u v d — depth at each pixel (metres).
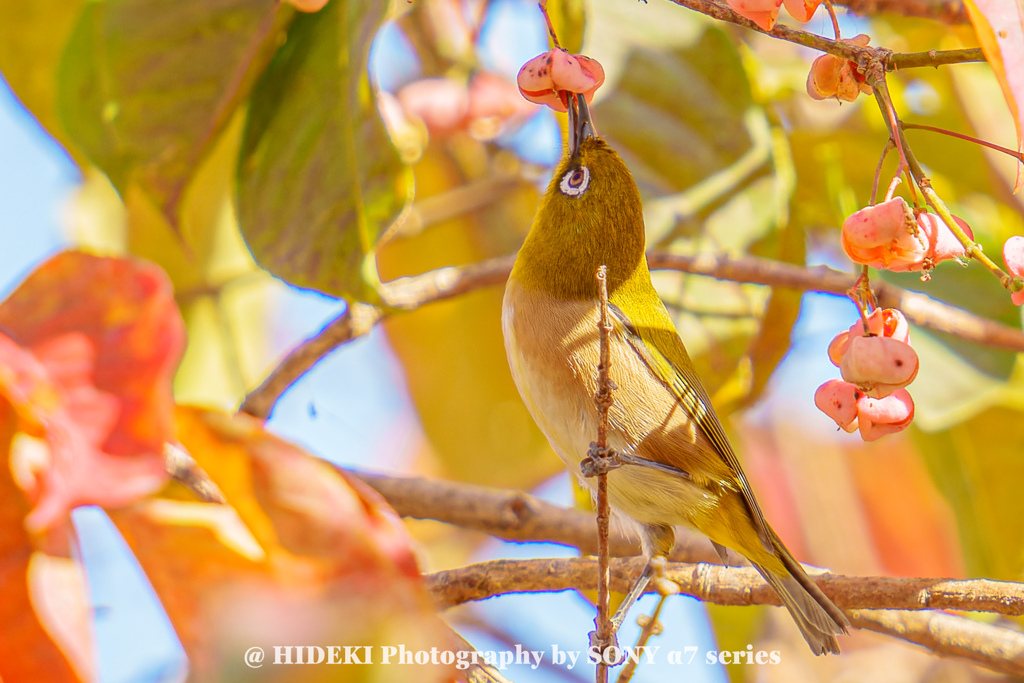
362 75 2.61
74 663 2.20
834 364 2.60
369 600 2.52
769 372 2.70
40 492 2.25
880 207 2.58
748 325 2.69
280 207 2.62
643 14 2.69
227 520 2.55
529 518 2.67
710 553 2.69
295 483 2.56
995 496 2.70
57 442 1.97
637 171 2.69
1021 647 2.64
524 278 2.66
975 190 2.71
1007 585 2.63
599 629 2.61
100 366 2.08
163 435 2.00
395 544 2.56
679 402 2.65
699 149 2.69
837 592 2.64
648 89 2.69
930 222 2.58
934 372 2.68
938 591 2.63
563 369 2.65
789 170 2.69
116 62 2.62
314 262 2.62
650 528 2.66
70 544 2.29
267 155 2.62
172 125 2.62
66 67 2.62
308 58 2.62
